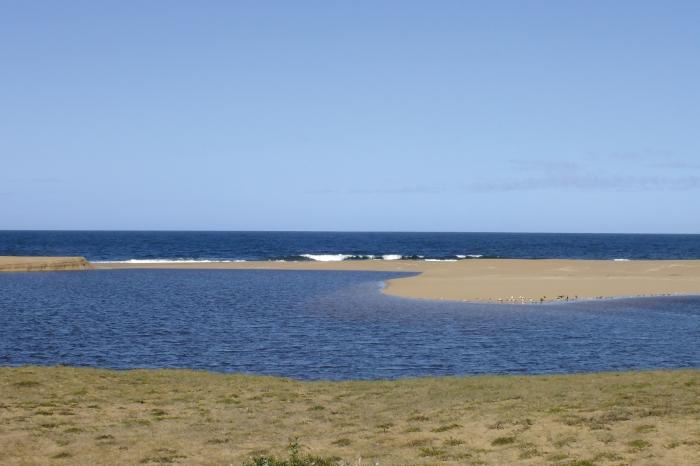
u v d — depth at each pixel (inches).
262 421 661.9
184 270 3388.3
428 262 3914.9
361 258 4763.8
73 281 2726.4
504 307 1793.8
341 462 515.8
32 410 684.1
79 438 591.5
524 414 642.2
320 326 1481.3
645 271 2893.7
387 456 532.7
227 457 537.6
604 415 616.7
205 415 685.9
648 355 1155.9
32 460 526.6
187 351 1202.6
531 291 2126.0
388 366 1069.1
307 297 2095.2
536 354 1160.8
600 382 800.3
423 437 583.5
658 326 1477.6
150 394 780.6
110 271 3312.0
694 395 689.6
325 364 1086.4
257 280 2800.2
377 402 741.3
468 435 581.9
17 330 1429.6
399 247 7396.7
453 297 2004.2
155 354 1175.6
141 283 2645.2
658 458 483.2
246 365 1083.3
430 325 1482.5
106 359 1133.7
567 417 618.2
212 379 879.7
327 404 737.6
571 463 485.1
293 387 832.3
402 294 2097.7
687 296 2046.0
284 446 568.7
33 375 857.5
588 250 6811.0
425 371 1031.6
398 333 1378.0
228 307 1839.3
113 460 531.8
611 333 1379.2
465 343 1264.8
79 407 706.2
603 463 481.7
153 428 632.4
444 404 713.6
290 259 4687.5
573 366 1066.1
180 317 1638.8
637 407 643.5
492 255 5679.1
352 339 1312.7
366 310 1747.0
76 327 1478.8
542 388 775.7
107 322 1556.3
